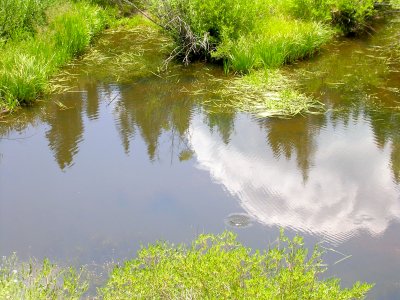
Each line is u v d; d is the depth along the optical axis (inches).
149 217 231.1
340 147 289.1
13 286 162.9
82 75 415.2
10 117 340.5
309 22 477.7
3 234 221.6
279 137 303.6
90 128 323.0
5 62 379.6
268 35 436.1
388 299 180.1
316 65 420.5
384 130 307.1
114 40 508.1
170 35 460.8
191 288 149.8
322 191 249.3
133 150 293.9
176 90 381.7
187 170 270.5
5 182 262.8
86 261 202.7
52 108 353.7
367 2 491.5
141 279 156.3
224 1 430.9
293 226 222.4
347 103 347.9
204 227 222.7
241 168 271.4
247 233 217.3
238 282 148.7
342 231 218.5
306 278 146.5
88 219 231.3
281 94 359.6
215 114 339.0
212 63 432.8
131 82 399.9
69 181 263.0
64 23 476.1
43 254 207.9
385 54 441.4
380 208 235.0
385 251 205.5
